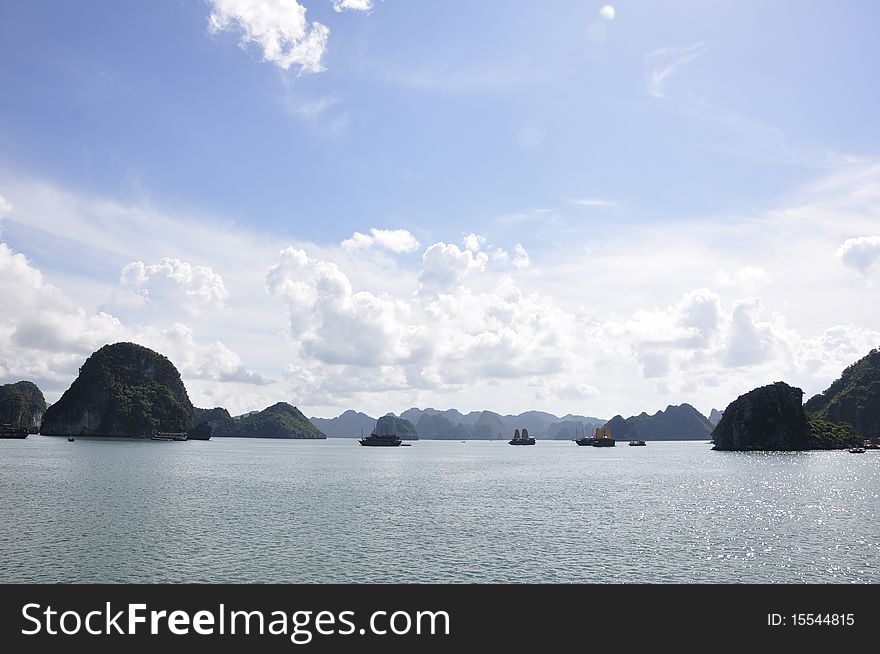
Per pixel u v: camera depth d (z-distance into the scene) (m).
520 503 82.25
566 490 101.06
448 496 90.38
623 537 57.72
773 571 46.56
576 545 54.09
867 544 55.34
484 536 57.59
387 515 69.75
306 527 61.16
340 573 44.91
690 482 117.81
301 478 119.81
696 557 50.31
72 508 70.19
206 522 62.88
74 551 49.34
